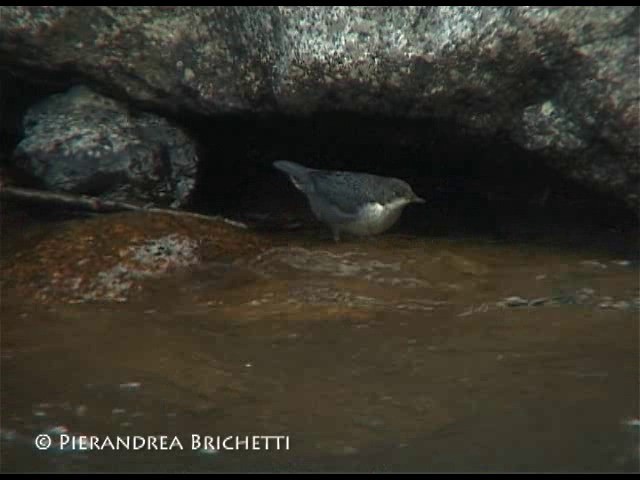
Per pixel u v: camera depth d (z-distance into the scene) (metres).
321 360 10.10
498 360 9.96
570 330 10.59
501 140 12.91
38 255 11.99
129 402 9.34
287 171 13.52
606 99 12.03
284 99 12.85
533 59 12.14
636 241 13.00
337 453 8.44
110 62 13.45
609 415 8.87
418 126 13.07
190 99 13.48
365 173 14.05
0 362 10.11
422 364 9.94
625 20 11.91
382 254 12.73
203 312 11.28
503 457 8.27
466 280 11.99
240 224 12.97
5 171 13.70
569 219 13.58
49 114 13.76
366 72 12.45
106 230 12.29
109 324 10.97
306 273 12.18
